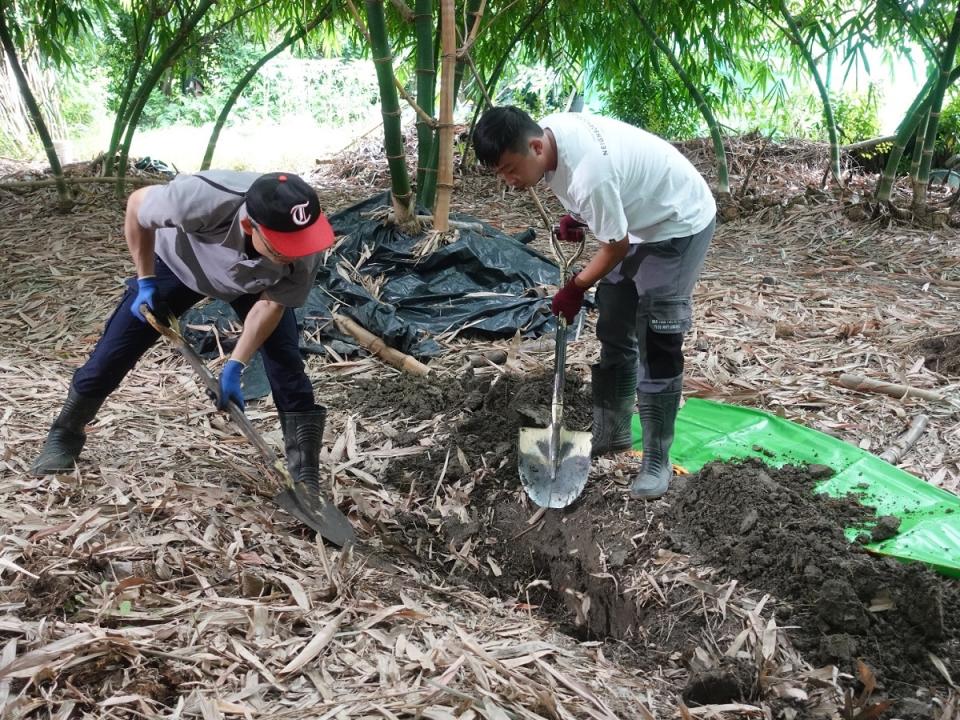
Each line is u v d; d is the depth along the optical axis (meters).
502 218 8.69
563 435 3.54
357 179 10.55
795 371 4.66
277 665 2.42
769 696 2.58
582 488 3.48
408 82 13.98
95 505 3.16
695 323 5.38
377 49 5.48
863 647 2.68
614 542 3.32
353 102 16.91
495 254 5.93
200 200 2.66
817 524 3.10
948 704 2.53
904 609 2.75
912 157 9.93
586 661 2.77
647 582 3.11
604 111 12.23
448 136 5.71
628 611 3.13
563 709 2.36
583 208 2.93
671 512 3.35
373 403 4.37
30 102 7.82
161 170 10.19
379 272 5.67
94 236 7.37
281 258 2.62
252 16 10.27
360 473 3.77
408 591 3.03
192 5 8.73
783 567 2.97
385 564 3.22
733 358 4.80
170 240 2.92
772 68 11.05
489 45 9.88
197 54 9.95
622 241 3.01
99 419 3.96
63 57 9.49
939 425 4.04
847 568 2.85
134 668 2.31
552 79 13.39
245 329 3.02
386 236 5.94
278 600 2.73
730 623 2.85
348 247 5.84
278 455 3.78
